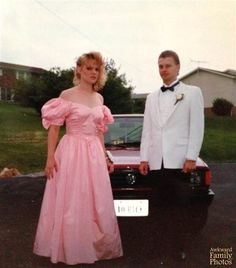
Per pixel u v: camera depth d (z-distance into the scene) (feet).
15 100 54.13
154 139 10.26
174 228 12.80
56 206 10.18
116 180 13.23
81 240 10.13
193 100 9.91
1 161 31.09
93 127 10.72
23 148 36.17
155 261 10.48
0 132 42.11
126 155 14.42
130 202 13.08
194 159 9.76
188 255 10.98
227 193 19.71
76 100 10.61
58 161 10.56
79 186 10.24
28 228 13.71
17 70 53.83
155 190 13.01
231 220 14.39
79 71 10.77
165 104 10.14
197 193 13.41
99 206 10.37
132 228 13.15
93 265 10.23
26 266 10.25
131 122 16.89
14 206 16.88
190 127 9.91
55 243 10.08
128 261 10.52
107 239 10.43
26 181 22.80
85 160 10.41
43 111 10.44
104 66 10.91
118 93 46.60
